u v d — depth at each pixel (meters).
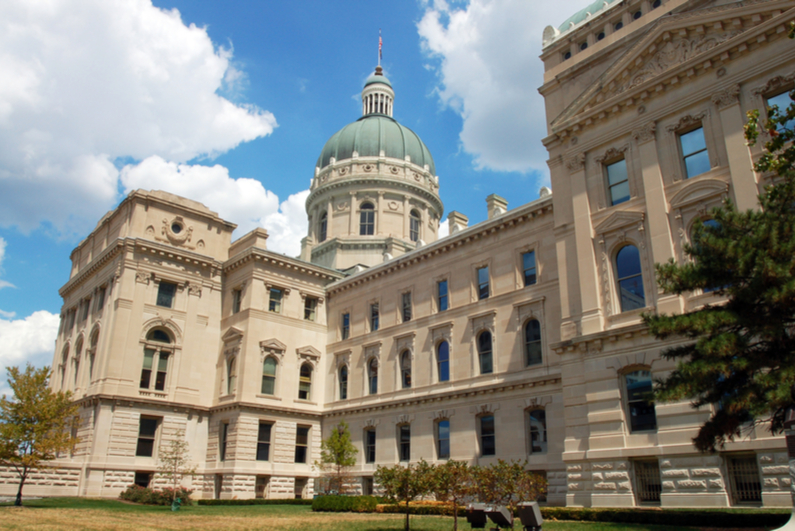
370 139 89.19
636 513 27.83
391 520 31.62
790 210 20.97
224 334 60.66
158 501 46.00
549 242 44.81
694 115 33.00
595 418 33.25
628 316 33.41
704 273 21.22
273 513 38.88
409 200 86.31
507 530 25.92
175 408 56.25
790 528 16.69
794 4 29.91
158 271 58.69
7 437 39.31
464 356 48.38
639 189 34.62
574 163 38.00
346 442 51.47
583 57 40.12
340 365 60.44
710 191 31.36
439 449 48.56
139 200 59.81
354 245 81.44
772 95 30.66
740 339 19.91
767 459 26.88
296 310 61.62
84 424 53.38
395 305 55.84
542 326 43.69
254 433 55.41
